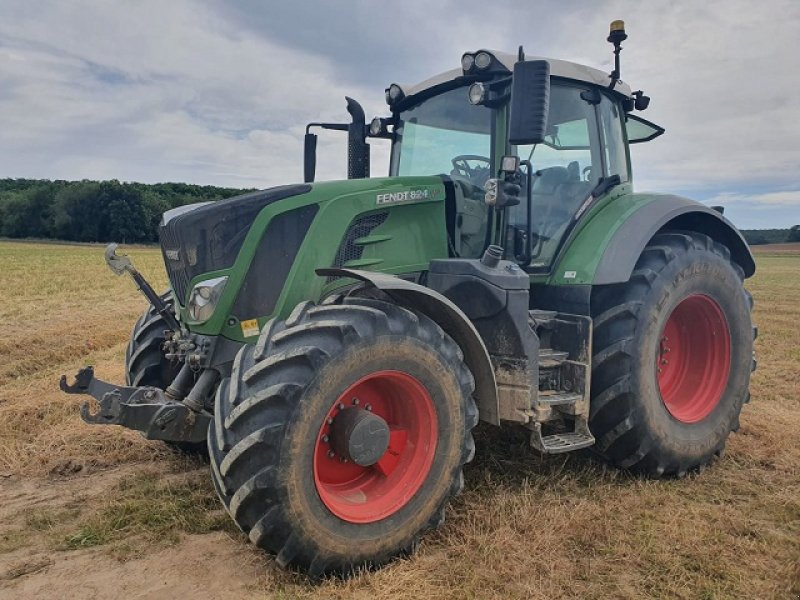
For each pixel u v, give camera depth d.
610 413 3.85
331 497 2.85
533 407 3.48
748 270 5.04
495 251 3.47
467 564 2.85
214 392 3.29
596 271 3.86
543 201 4.04
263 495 2.58
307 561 2.70
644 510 3.47
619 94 4.56
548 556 2.93
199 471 4.00
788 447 4.46
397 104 4.52
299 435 2.61
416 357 2.95
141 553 2.99
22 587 2.71
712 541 3.09
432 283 3.65
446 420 3.07
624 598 2.65
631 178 4.86
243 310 3.27
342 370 2.72
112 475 3.97
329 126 4.81
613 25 4.21
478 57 3.66
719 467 4.24
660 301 3.92
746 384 4.44
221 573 2.82
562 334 3.92
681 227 4.73
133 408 2.97
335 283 3.41
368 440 2.86
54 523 3.32
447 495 3.10
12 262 28.72
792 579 2.76
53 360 7.79
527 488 3.66
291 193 3.39
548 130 4.05
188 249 3.33
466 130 4.06
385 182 3.66
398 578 2.75
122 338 9.49
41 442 4.49
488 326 3.51
